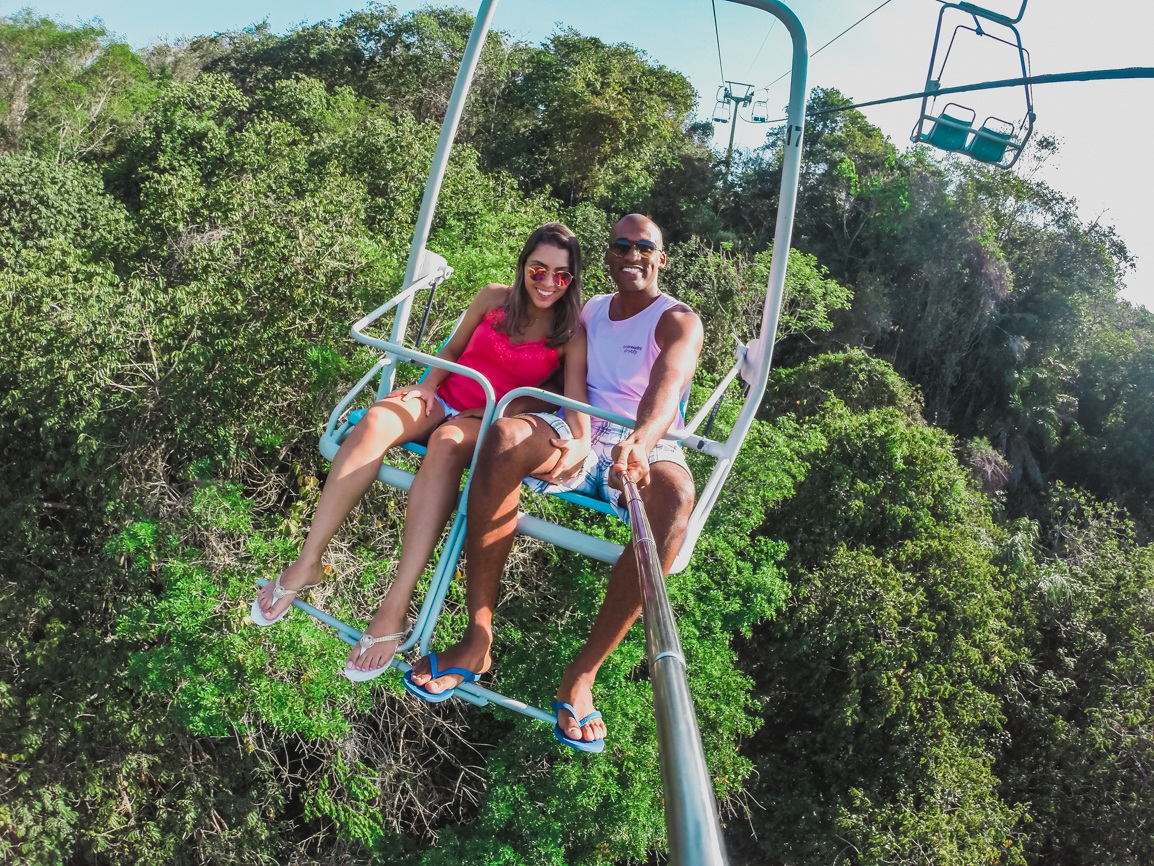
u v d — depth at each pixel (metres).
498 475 2.62
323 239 12.80
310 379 12.24
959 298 30.81
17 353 13.88
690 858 0.51
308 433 12.77
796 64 2.91
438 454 2.74
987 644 15.81
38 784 12.43
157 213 17.56
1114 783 15.18
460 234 15.00
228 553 11.45
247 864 12.48
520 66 39.22
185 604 10.50
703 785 0.59
